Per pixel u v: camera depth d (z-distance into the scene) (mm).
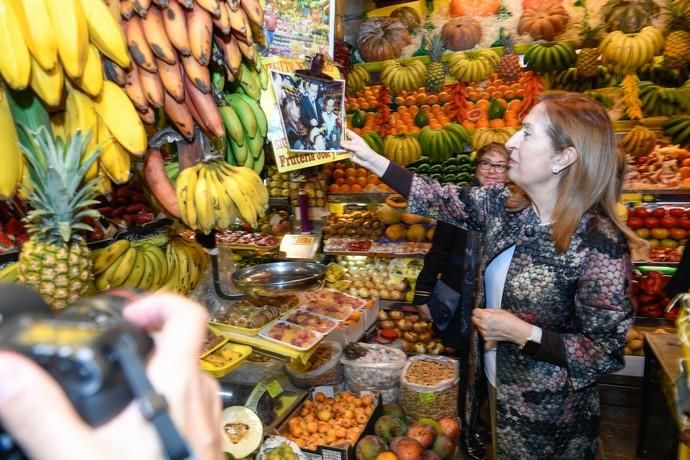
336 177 4457
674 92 3574
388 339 3646
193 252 1639
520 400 1555
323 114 1424
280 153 1316
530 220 1532
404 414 2412
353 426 2127
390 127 4293
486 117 4039
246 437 1709
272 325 1732
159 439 279
